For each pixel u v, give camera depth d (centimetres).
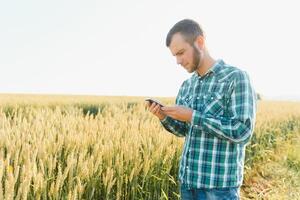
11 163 430
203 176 284
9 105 1672
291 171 824
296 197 656
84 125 668
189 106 299
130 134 605
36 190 354
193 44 278
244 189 726
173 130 326
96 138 566
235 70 280
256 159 902
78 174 417
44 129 633
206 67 289
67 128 616
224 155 281
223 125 265
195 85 299
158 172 528
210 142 283
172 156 544
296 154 921
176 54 283
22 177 350
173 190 572
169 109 279
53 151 480
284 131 1356
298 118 1611
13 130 577
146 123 711
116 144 525
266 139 1095
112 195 474
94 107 2111
